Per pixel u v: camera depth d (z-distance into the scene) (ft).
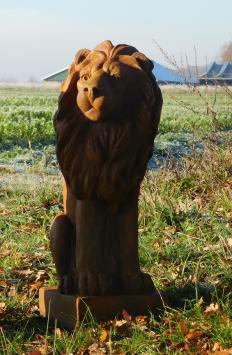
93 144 17.74
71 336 17.79
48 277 23.73
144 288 19.11
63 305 18.74
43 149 60.29
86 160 17.93
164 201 31.09
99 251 18.67
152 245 26.35
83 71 17.76
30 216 31.96
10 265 25.18
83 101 17.53
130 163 17.97
